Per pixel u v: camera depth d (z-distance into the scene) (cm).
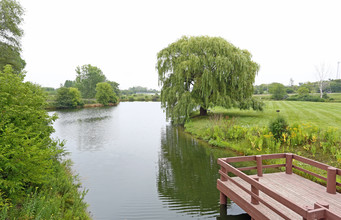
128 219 601
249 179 516
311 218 340
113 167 1067
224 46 2116
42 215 456
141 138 1809
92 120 3166
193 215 617
